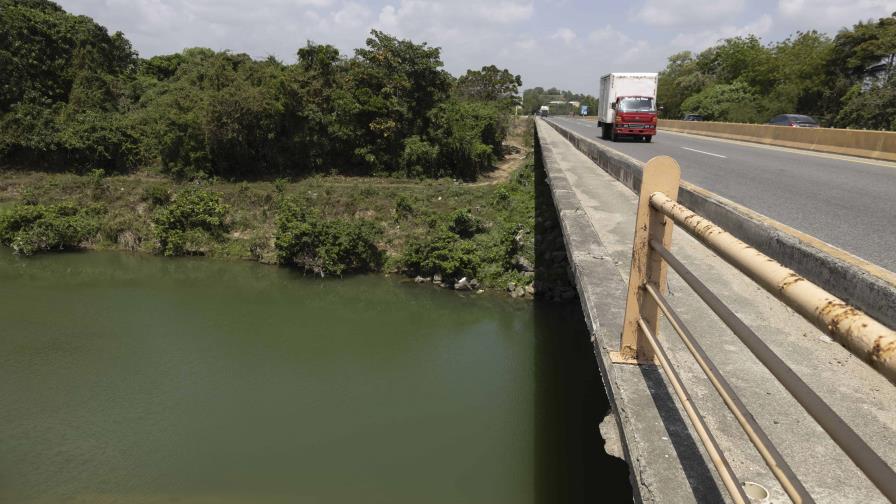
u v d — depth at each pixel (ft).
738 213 17.99
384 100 108.06
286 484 30.94
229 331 51.52
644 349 10.78
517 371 44.01
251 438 35.09
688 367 10.74
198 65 119.03
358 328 53.01
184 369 43.75
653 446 8.43
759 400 9.61
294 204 78.38
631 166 32.65
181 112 101.86
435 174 111.55
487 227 75.77
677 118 199.31
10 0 119.85
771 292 5.45
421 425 36.63
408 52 111.65
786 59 147.33
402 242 74.38
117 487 30.55
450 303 60.23
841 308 4.44
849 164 46.19
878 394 9.76
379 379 42.80
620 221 24.32
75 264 70.13
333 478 31.42
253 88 100.17
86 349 46.73
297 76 105.81
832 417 4.45
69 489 30.32
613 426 17.19
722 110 143.02
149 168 104.17
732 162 48.21
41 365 43.68
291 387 41.45
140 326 51.85
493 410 38.32
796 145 65.26
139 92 126.93
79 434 35.04
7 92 107.04
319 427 36.37
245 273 68.95
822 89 121.80
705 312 13.65
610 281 15.89
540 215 76.84
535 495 29.76
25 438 34.58
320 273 67.92
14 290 60.39
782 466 5.30
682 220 8.12
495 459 33.01
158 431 35.58
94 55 124.98
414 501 29.71
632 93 81.61
